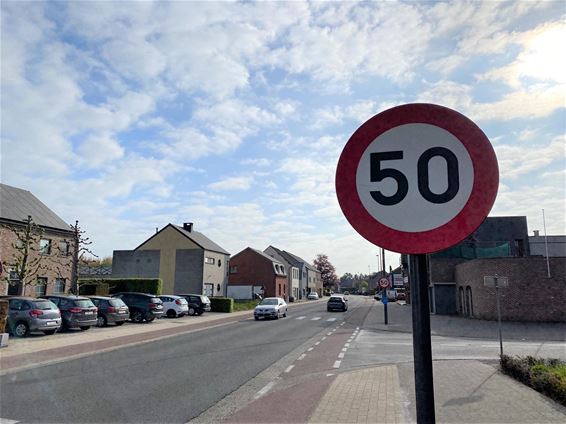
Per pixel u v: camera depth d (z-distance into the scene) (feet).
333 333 62.18
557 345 47.19
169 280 155.22
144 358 38.50
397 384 26.86
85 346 46.29
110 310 70.13
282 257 244.01
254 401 23.31
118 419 20.17
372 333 62.34
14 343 47.57
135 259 159.12
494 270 74.59
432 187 6.69
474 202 6.46
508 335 57.41
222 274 173.06
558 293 70.95
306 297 280.72
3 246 92.38
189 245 156.35
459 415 19.44
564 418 18.92
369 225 6.88
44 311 54.70
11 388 26.50
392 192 6.87
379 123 7.09
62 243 108.06
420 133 6.87
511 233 108.27
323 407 21.66
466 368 31.48
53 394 24.94
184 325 75.51
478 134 6.60
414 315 6.56
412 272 6.70
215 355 40.50
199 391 25.80
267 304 94.07
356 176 7.08
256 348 45.57
